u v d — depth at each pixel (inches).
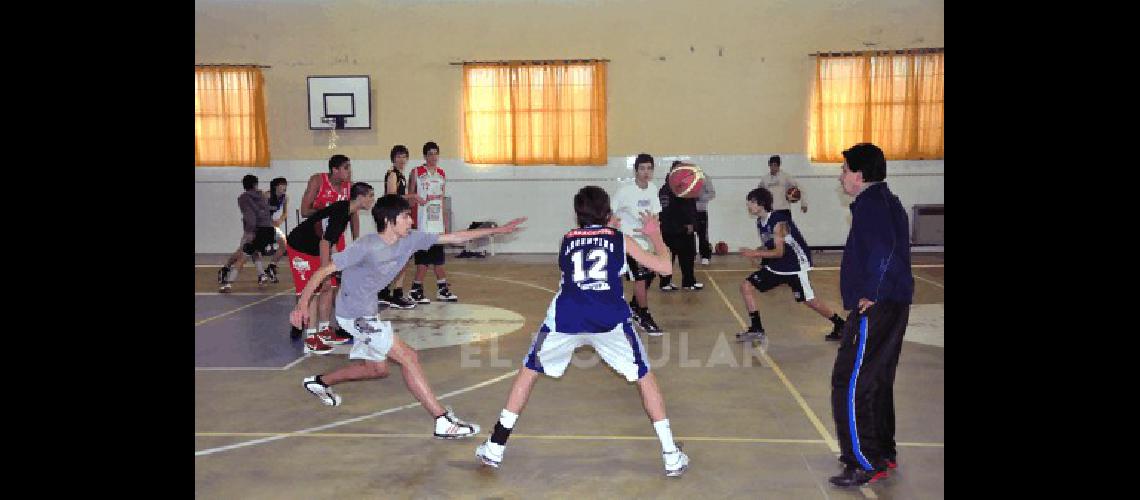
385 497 164.9
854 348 166.1
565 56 618.8
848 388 166.9
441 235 199.2
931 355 282.5
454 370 270.1
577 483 171.2
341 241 319.0
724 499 161.9
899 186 605.6
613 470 178.5
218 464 182.7
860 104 602.9
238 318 364.8
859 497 162.1
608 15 614.2
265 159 631.8
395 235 193.9
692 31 612.4
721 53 612.1
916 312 365.1
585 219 177.0
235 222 636.1
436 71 624.1
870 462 166.7
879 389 170.2
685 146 619.8
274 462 184.2
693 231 439.2
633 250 174.4
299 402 232.1
